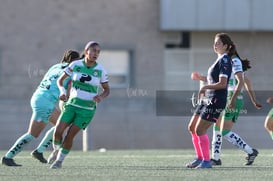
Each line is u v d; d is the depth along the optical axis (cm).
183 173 3472
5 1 10031
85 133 6212
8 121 8125
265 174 3438
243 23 10238
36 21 10094
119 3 10244
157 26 10306
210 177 3284
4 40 10038
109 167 3862
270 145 7769
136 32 10288
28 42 10075
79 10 10169
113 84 10262
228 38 3691
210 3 10156
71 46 10150
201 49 10450
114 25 10238
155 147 8056
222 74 3581
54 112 4088
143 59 10306
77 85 3534
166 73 10356
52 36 10119
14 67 10050
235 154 5072
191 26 10138
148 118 8075
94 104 3572
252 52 10519
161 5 10162
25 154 5125
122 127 8031
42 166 3891
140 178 3238
